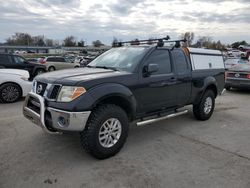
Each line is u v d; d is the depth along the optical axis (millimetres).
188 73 5566
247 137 5195
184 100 5586
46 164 3785
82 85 3668
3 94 7941
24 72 8688
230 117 6762
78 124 3598
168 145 4656
